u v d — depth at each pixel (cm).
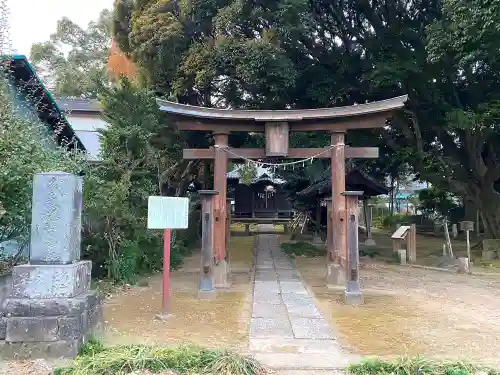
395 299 866
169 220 727
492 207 1711
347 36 1602
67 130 1075
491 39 1105
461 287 1013
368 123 1007
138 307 764
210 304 799
